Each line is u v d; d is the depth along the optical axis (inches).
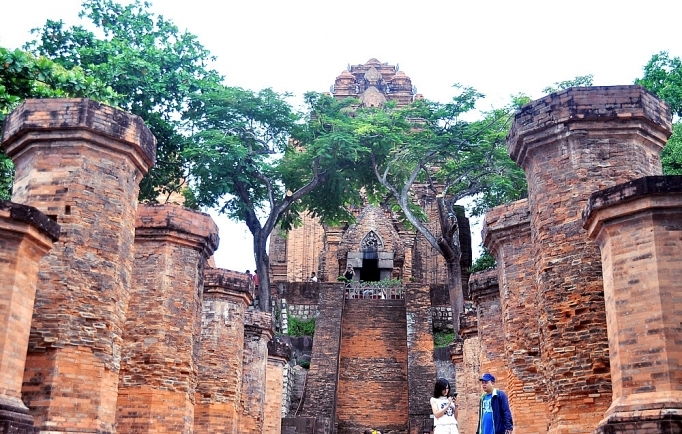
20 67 710.5
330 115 1633.9
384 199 1813.5
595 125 555.5
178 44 1469.0
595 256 539.5
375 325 1791.3
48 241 453.4
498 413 485.4
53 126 539.5
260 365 975.6
